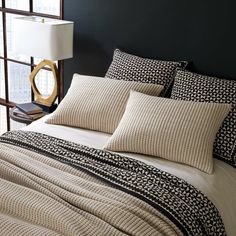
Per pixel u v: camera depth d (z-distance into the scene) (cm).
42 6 376
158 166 235
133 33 327
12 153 232
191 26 301
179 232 185
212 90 265
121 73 306
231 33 286
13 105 419
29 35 335
